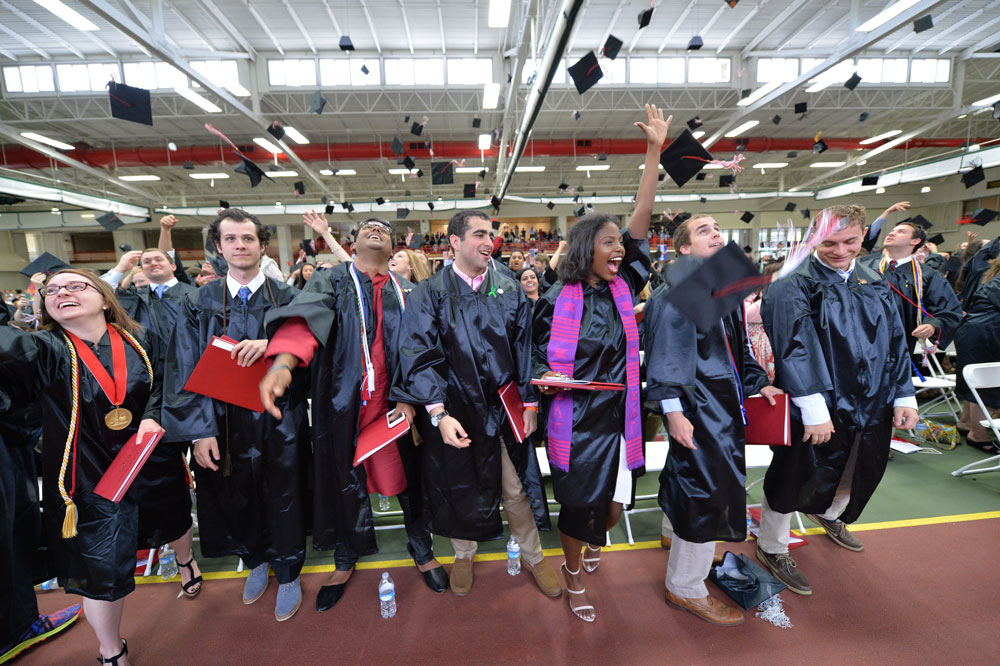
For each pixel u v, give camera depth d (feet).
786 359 5.88
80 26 19.77
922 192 65.67
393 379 5.77
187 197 63.93
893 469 10.40
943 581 6.63
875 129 48.37
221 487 6.22
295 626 6.24
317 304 5.17
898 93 38.37
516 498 6.49
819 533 7.97
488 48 34.30
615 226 5.39
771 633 5.82
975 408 11.32
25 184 34.12
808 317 5.91
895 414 6.23
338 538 6.40
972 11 30.25
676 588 6.13
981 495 9.09
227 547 6.42
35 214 48.70
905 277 10.60
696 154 5.87
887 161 59.57
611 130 46.88
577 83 13.32
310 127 43.01
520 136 30.83
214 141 44.62
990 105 33.12
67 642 6.12
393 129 44.45
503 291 6.08
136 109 13.00
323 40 32.09
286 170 49.73
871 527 8.10
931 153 55.52
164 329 6.62
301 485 6.28
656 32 32.27
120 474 4.94
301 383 6.29
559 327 5.57
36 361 4.75
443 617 6.32
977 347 11.05
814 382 5.74
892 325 6.24
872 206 66.18
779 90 30.91
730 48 35.29
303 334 4.87
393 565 7.61
